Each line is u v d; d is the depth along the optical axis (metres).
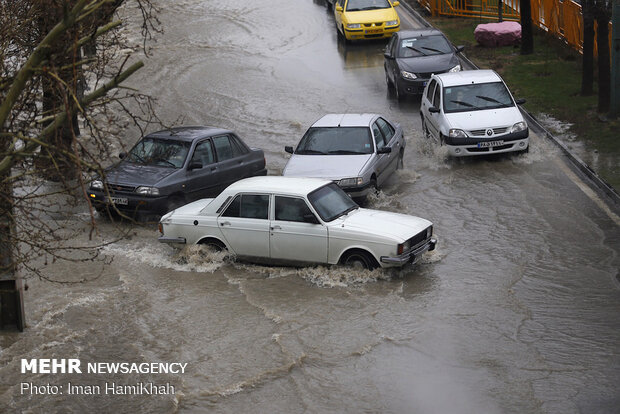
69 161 9.04
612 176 17.41
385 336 11.07
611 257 13.59
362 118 18.47
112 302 12.52
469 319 11.52
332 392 9.71
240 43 33.69
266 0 41.97
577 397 9.38
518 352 10.52
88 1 8.56
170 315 12.02
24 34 12.50
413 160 20.09
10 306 11.55
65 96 7.20
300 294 12.60
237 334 11.31
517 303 11.98
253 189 13.74
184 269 13.83
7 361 10.75
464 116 19.59
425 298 12.29
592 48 23.12
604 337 10.84
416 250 13.20
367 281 12.98
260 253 13.66
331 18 37.84
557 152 19.72
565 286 12.53
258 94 26.56
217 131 17.59
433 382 9.87
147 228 16.02
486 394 9.53
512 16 33.44
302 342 10.99
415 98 25.89
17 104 9.97
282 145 21.73
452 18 35.38
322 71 29.33
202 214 14.02
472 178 18.41
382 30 32.28
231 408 9.45
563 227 15.10
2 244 11.20
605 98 21.28
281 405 9.47
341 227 13.12
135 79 28.58
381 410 9.27
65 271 13.73
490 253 14.05
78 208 17.03
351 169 16.80
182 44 33.59
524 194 17.08
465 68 27.83
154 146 16.95
